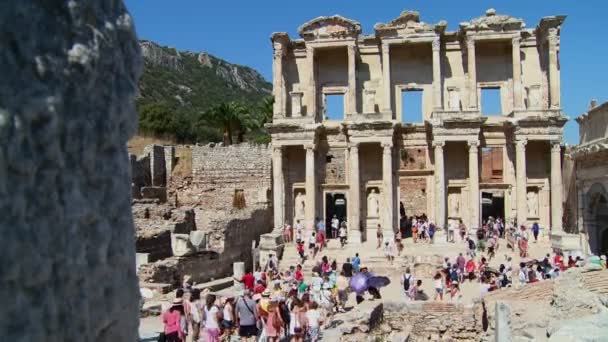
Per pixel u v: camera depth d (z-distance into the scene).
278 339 20.56
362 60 57.50
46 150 3.96
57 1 4.19
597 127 45.81
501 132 54.50
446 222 52.53
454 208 55.22
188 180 64.62
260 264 47.81
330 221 62.41
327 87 57.28
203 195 63.81
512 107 55.25
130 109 5.09
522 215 52.09
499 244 49.53
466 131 52.38
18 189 3.70
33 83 3.87
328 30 55.28
